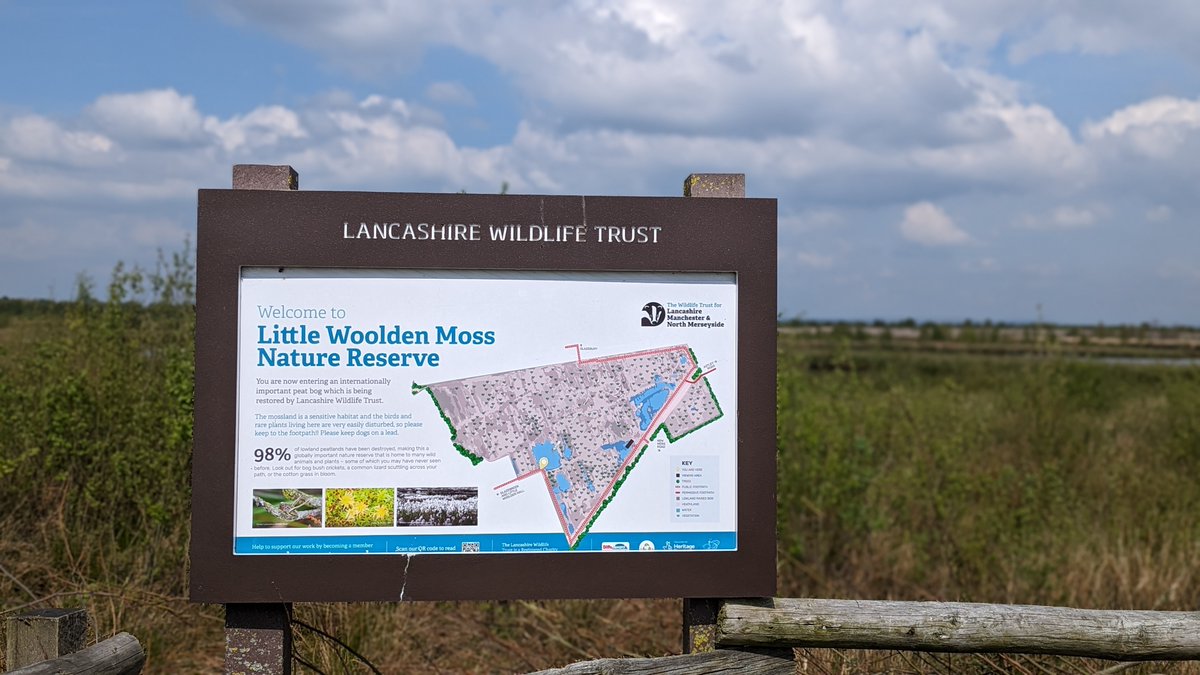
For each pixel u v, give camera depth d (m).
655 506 3.30
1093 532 7.89
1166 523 8.03
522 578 3.24
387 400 3.23
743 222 3.36
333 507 3.19
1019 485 8.45
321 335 3.22
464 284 3.28
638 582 3.28
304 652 4.27
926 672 4.41
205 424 3.16
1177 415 12.80
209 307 3.18
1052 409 11.94
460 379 3.26
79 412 6.14
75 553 5.71
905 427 9.73
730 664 3.30
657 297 3.35
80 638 3.05
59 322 7.89
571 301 3.31
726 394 3.35
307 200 3.23
